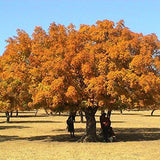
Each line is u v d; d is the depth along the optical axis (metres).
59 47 18.50
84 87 18.53
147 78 17.31
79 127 37.16
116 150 15.89
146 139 22.58
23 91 20.27
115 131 30.94
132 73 17.27
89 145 18.39
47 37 20.25
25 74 18.84
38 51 19.34
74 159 13.01
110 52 17.72
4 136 25.61
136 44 18.97
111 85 16.77
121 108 19.22
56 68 17.11
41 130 31.84
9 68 19.62
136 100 18.95
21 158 13.40
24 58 19.91
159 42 20.17
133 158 13.25
